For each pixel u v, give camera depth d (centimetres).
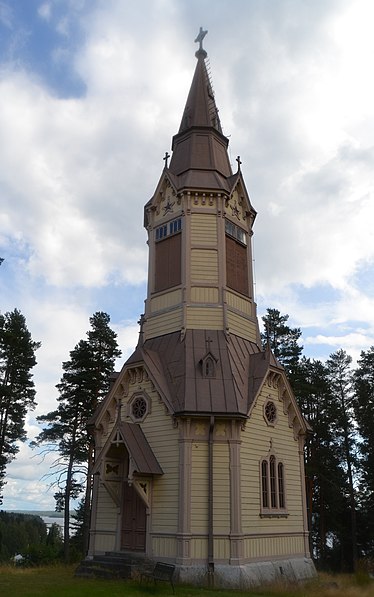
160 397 2689
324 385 5131
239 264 3294
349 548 4962
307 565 2816
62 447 4744
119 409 2714
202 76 3819
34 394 5088
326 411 5116
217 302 3030
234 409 2558
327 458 4997
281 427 2945
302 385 4916
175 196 3288
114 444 2694
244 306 3212
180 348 2870
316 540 5044
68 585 2173
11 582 2281
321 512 4841
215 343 2894
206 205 3225
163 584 2186
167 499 2505
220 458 2517
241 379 2794
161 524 2484
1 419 4972
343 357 5428
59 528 6397
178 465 2508
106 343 4866
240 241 3350
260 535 2556
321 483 4872
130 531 2658
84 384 4706
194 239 3139
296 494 2925
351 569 4788
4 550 5950
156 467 2553
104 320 4953
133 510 2684
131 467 2498
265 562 2536
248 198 3462
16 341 5022
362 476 5047
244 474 2559
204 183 3253
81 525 5178
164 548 2438
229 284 3148
